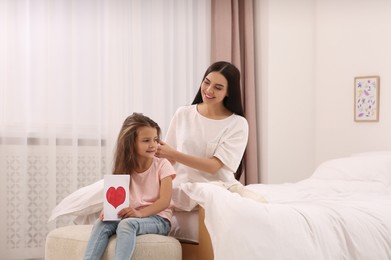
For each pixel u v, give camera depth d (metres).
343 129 4.42
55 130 3.70
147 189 2.32
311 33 4.55
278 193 3.08
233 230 2.00
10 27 3.60
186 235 2.39
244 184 4.35
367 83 4.28
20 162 3.62
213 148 2.53
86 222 2.57
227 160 2.51
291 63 4.45
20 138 3.62
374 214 2.37
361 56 4.33
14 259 3.63
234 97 2.57
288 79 4.44
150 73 4.12
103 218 2.13
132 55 4.01
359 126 4.34
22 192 3.62
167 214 2.30
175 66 4.23
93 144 3.85
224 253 1.99
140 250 2.07
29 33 3.66
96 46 3.86
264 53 4.38
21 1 3.63
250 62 4.38
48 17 3.69
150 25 4.11
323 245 2.09
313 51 4.56
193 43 4.31
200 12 4.31
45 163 3.70
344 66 4.41
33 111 3.69
